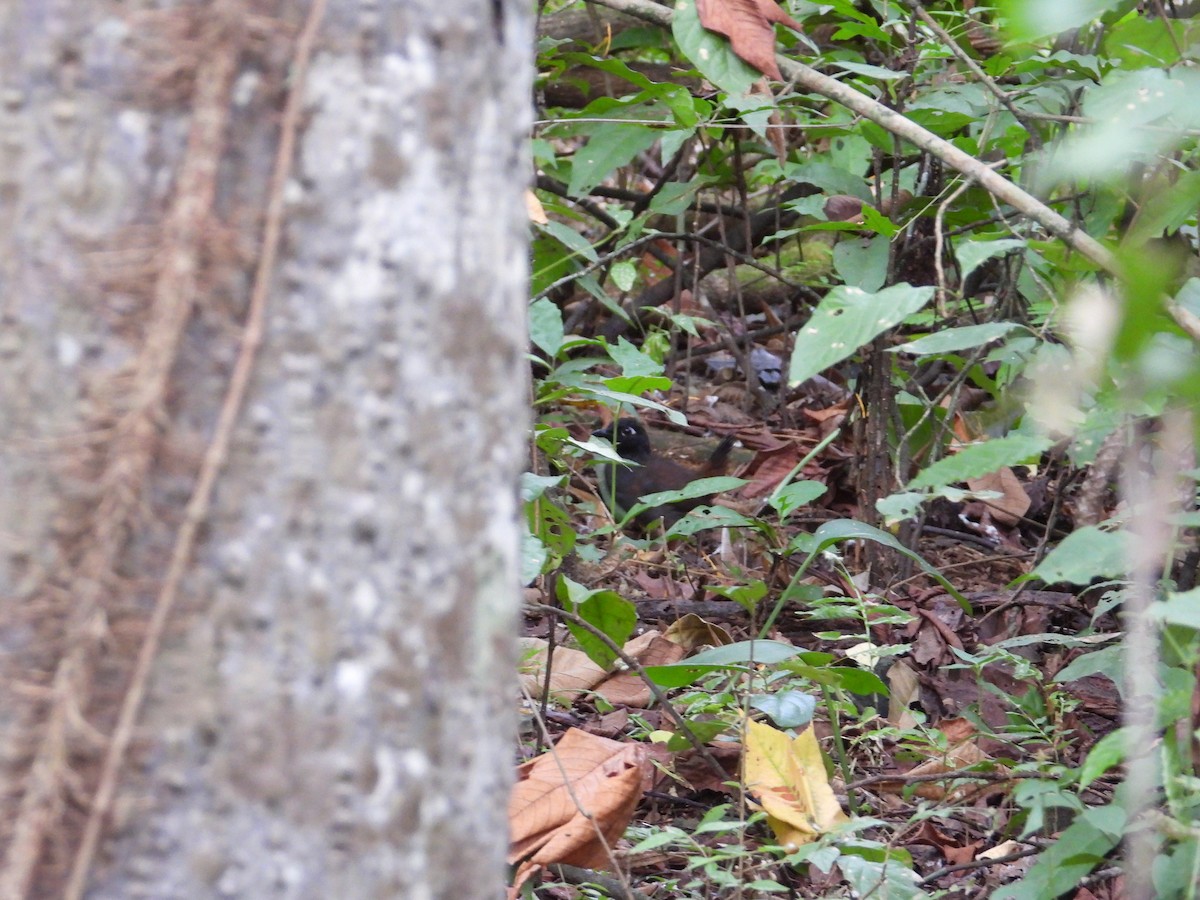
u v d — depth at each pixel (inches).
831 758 130.9
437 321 98.0
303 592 97.1
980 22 149.9
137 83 95.8
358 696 97.6
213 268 96.5
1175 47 119.2
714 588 134.3
